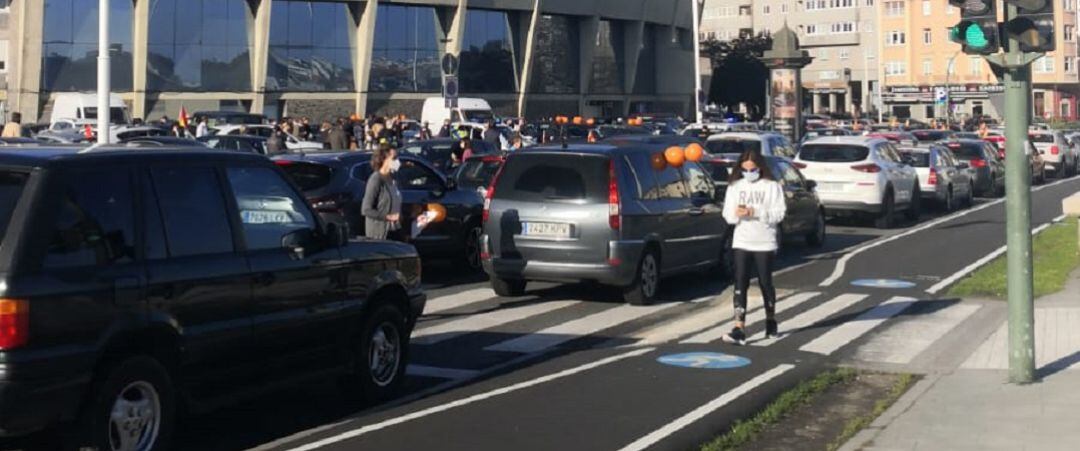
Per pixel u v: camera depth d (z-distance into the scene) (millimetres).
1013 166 9680
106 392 6824
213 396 7684
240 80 62250
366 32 65000
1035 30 9148
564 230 14094
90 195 6914
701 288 16266
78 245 6750
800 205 20953
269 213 8305
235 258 7805
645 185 14641
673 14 83625
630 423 8688
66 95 49250
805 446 8180
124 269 6969
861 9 99625
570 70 76562
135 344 7109
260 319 7969
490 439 8227
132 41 59031
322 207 15461
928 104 90188
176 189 7523
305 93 64062
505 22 72062
